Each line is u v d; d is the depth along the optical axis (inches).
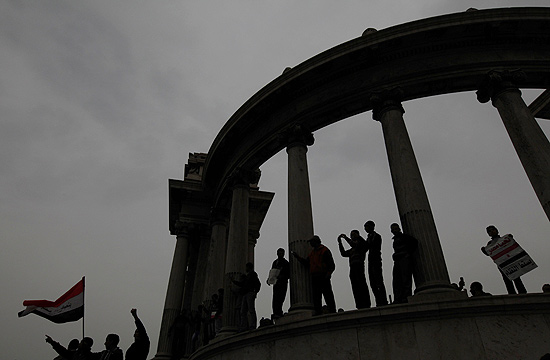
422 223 457.4
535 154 491.5
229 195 858.8
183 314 839.7
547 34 598.9
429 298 392.2
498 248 400.5
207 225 989.8
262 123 764.0
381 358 357.1
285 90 695.7
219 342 496.1
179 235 957.2
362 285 442.0
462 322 351.6
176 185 979.3
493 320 346.6
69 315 454.3
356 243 472.1
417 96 631.2
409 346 352.8
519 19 574.2
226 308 626.5
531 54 600.1
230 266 667.4
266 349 428.5
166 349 789.2
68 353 377.1
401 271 427.5
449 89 621.6
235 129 787.4
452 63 603.8
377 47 613.0
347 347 374.6
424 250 437.4
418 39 609.0
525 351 327.9
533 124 521.7
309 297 494.9
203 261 948.0
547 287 477.7
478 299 354.6
